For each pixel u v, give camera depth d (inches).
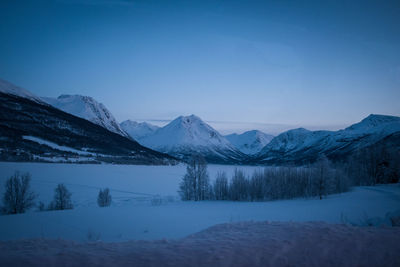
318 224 443.5
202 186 2640.3
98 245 363.3
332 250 318.3
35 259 285.0
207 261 283.4
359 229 402.3
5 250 346.0
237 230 433.7
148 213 1517.0
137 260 286.0
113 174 5068.9
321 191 2362.2
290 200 2390.5
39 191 2918.3
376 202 1948.8
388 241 350.3
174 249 321.7
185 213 1523.1
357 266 284.4
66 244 390.6
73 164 6412.4
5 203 1781.5
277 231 398.9
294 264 284.5
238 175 2709.2
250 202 2252.7
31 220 1310.3
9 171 4370.1
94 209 1700.3
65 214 1482.5
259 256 299.1
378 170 3467.0
